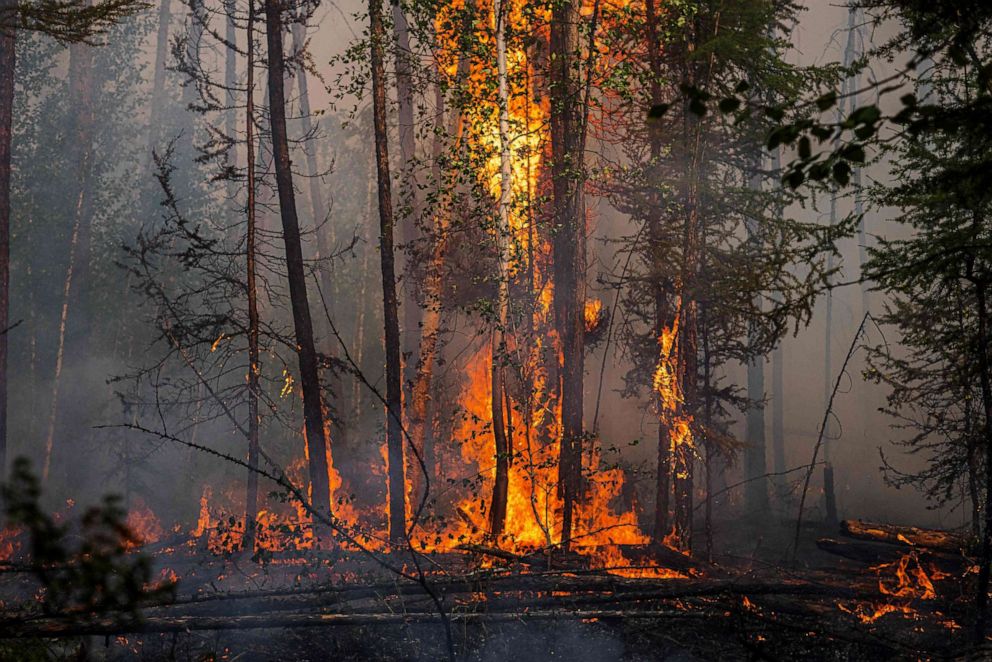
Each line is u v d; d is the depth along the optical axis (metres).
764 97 17.33
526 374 18.47
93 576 5.20
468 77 18.53
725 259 17.36
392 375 18.48
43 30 16.08
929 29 10.02
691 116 17.17
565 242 18.52
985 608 11.64
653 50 18.19
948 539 15.41
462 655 10.54
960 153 11.19
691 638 11.12
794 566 14.85
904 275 10.98
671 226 17.95
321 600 10.41
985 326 12.22
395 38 19.02
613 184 18.66
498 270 18.58
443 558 13.71
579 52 17.94
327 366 18.67
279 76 19.00
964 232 10.82
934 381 15.88
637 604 11.67
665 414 17.56
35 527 5.03
